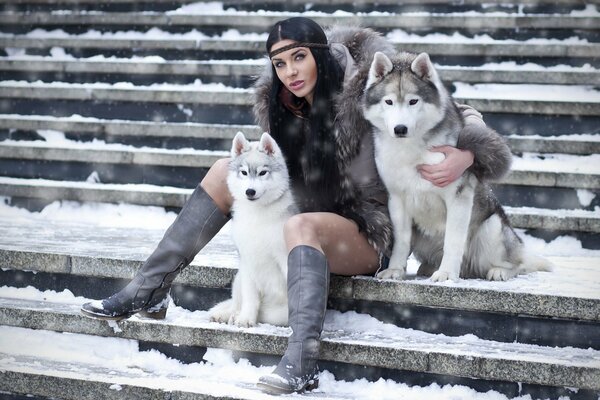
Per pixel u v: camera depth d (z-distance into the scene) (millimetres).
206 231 3969
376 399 3439
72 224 5660
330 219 3750
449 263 3986
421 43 7012
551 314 3643
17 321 4129
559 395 3379
